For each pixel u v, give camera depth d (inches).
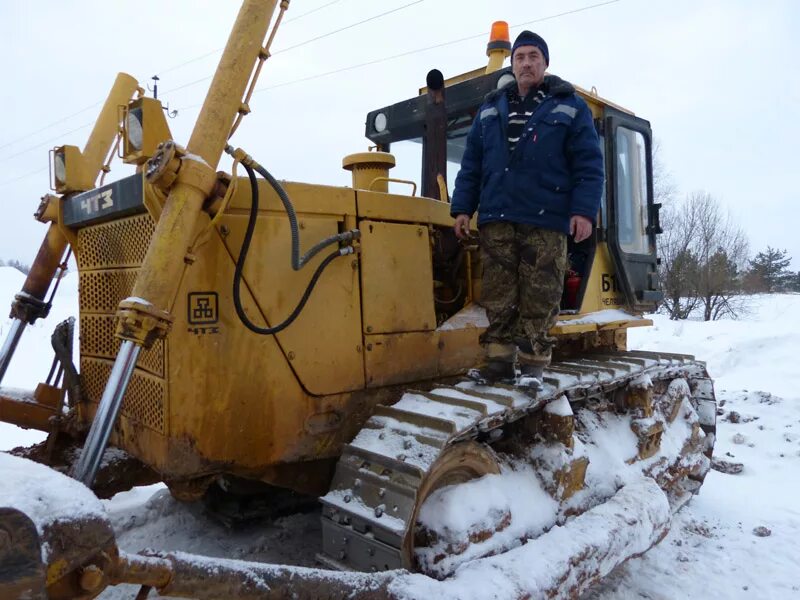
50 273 131.6
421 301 127.8
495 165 122.7
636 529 128.3
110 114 138.3
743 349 392.2
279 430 107.0
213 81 96.7
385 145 190.9
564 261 122.4
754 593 140.1
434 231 136.2
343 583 82.5
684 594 138.9
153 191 95.0
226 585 73.4
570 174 122.2
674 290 875.4
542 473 125.3
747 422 275.1
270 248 105.1
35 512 56.9
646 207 183.0
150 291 85.7
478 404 111.0
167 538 135.6
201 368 97.8
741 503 193.3
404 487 95.3
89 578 59.4
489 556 104.8
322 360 111.6
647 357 180.9
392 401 123.6
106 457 120.3
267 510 140.9
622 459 150.9
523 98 124.9
